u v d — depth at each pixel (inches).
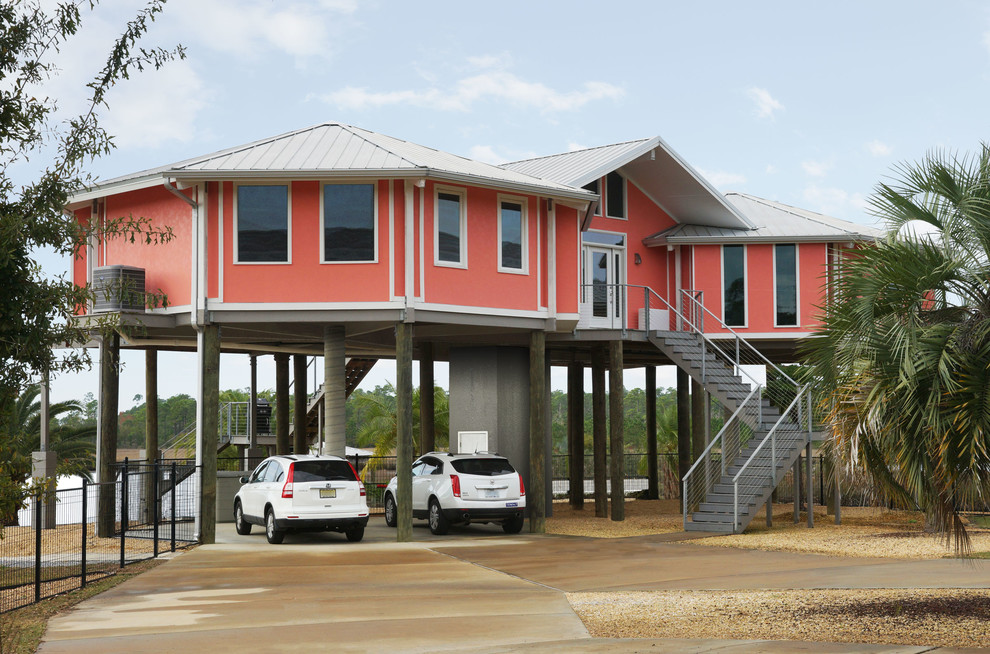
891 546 701.9
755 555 660.1
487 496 816.9
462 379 1031.0
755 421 905.5
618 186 1116.5
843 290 406.9
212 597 484.1
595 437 1075.3
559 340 964.0
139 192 852.6
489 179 808.9
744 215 1163.9
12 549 745.0
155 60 463.5
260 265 787.4
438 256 808.3
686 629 387.2
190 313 795.4
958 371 377.7
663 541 763.4
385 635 378.9
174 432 3639.3
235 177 765.9
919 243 401.7
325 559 649.0
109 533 822.5
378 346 1126.4
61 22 434.9
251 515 802.2
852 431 409.7
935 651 335.0
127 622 414.9
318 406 1373.0
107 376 826.2
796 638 363.6
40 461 955.3
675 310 1055.0
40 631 394.9
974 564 586.9
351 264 786.2
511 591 499.5
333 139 874.8
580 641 364.5
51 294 435.5
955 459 382.0
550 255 885.8
